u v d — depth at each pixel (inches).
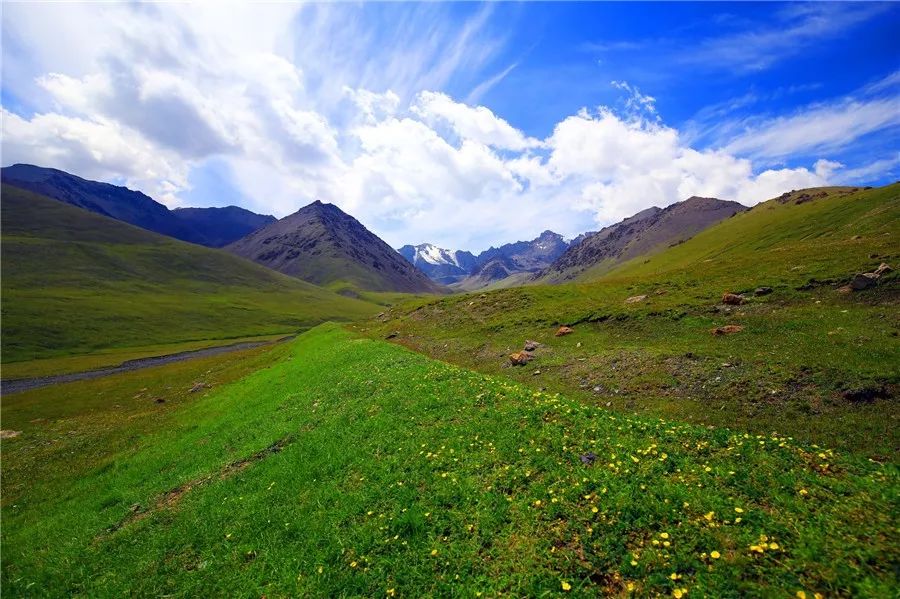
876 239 2119.8
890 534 346.0
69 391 2947.8
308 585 434.0
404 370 1101.1
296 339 3521.2
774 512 391.2
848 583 308.5
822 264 1785.2
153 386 2783.0
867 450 660.7
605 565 372.8
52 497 1003.9
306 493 606.9
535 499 471.8
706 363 1098.1
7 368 4279.0
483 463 563.2
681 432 571.5
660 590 340.5
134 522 701.9
